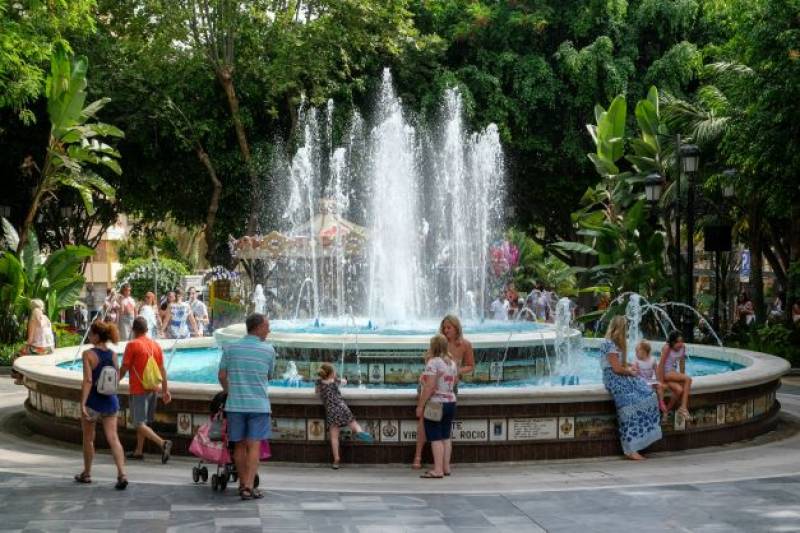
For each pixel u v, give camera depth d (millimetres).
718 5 26203
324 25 30078
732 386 11789
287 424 10562
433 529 7445
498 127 32656
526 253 42969
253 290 32062
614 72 31719
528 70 32812
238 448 8547
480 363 14070
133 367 10539
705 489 8961
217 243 35688
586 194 27203
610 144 25922
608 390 10844
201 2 30047
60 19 24891
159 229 40344
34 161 32188
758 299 27531
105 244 58281
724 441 11836
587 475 9805
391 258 22359
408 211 22688
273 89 29750
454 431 10469
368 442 10430
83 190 25734
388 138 23031
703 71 28688
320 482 9438
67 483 9133
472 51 33906
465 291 27500
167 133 31109
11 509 8000
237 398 8438
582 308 36375
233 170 32500
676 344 11461
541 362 14672
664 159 26188
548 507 8234
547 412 10641
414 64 32969
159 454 11008
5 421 14117
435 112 32625
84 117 25578
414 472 10086
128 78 31422
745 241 32594
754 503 8336
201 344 18906
